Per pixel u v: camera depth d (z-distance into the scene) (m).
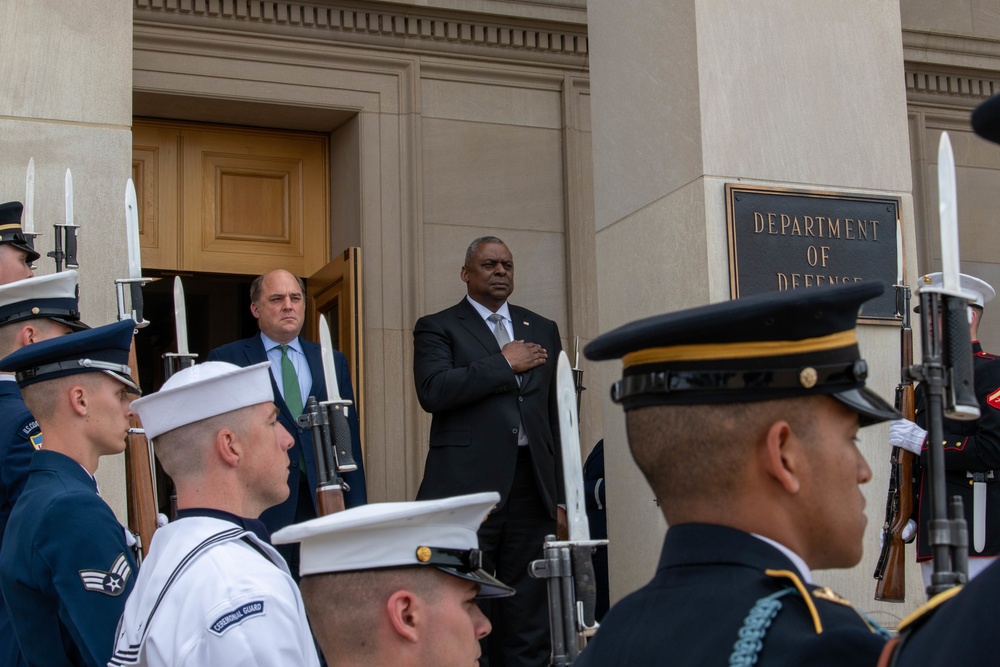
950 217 2.09
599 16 6.21
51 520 3.37
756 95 5.62
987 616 1.39
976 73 9.27
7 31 5.38
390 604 2.49
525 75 8.30
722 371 1.87
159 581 2.95
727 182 5.52
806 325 1.87
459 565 2.58
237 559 2.95
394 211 7.92
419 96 8.05
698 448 1.88
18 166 5.31
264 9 7.70
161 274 7.93
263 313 6.11
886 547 5.28
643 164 5.86
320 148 8.33
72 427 3.66
